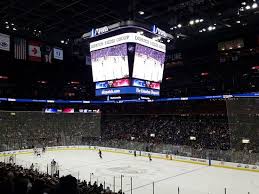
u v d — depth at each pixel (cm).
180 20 2852
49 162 3359
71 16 3459
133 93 2039
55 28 3872
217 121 4322
